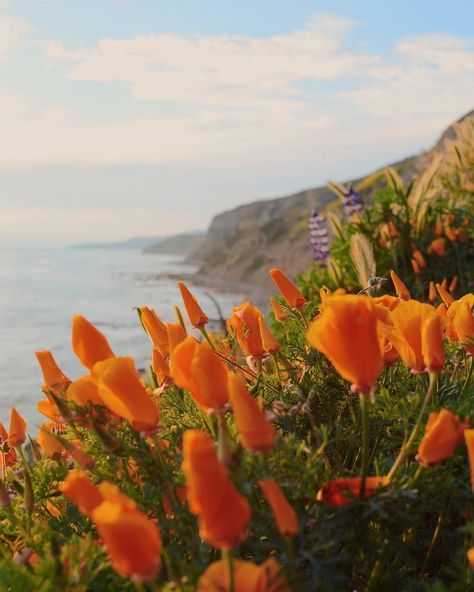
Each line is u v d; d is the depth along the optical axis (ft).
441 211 19.10
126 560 2.79
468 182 22.16
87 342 4.43
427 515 5.01
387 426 5.18
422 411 4.20
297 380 5.85
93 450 4.91
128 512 2.94
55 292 286.66
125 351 110.93
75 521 4.49
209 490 2.81
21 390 84.38
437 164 20.31
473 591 3.93
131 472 4.74
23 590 3.69
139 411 3.91
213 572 3.12
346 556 3.59
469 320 5.02
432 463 3.76
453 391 5.30
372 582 3.99
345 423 5.46
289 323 6.88
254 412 3.42
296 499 4.03
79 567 3.66
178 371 3.98
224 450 3.47
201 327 6.16
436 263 18.52
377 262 18.78
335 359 3.74
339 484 3.91
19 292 289.33
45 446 5.06
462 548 4.40
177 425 5.42
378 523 4.25
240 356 6.66
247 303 5.95
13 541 4.77
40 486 5.04
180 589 3.42
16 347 132.77
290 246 302.45
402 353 4.35
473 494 4.17
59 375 5.35
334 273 19.29
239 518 2.85
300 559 3.53
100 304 225.15
